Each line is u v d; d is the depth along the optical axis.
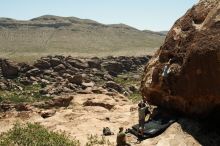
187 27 16.86
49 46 144.00
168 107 17.36
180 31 17.19
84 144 17.27
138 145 15.53
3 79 68.12
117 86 57.94
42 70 71.69
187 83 15.71
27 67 71.94
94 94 31.31
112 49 146.88
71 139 18.05
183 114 16.62
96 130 19.45
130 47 155.62
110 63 84.81
